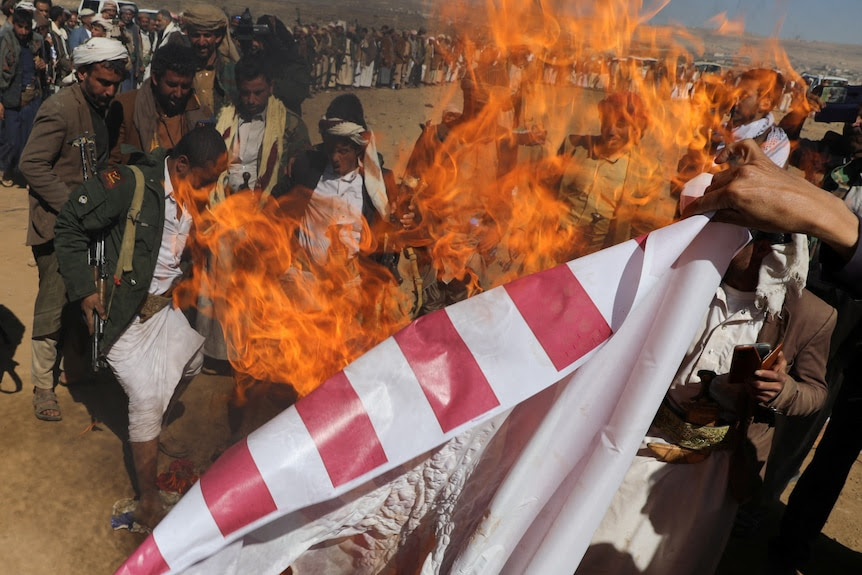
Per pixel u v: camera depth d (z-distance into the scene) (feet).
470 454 6.63
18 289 22.04
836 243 5.93
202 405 16.34
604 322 6.10
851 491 15.56
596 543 8.80
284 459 5.70
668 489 8.74
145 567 5.49
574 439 6.43
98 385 17.20
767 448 9.20
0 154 34.55
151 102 17.19
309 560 7.30
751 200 5.95
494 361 6.01
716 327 8.58
